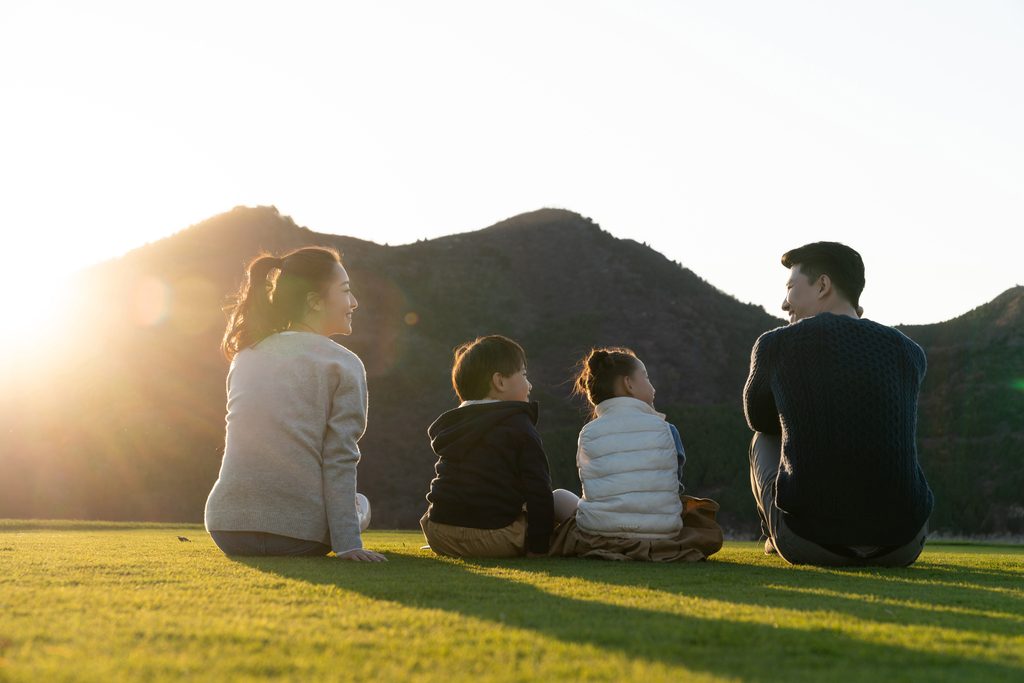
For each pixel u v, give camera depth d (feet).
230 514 7.36
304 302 8.16
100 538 11.34
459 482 8.34
